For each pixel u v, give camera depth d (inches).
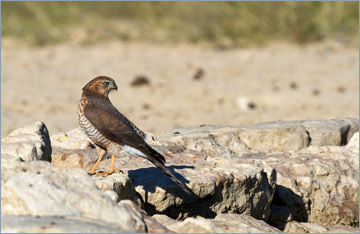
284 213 359.6
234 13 1187.3
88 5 1390.3
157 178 317.7
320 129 458.9
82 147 385.4
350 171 390.9
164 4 1318.9
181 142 410.9
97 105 315.0
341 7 1142.3
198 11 1254.9
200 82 847.7
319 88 800.9
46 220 232.5
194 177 320.8
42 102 708.7
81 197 249.0
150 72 909.2
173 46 1135.0
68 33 1215.6
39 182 250.1
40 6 1305.4
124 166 347.9
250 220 316.2
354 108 688.4
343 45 1105.4
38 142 333.7
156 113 665.6
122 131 305.3
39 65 941.8
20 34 1168.2
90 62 977.5
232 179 328.5
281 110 691.4
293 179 371.2
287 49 1092.5
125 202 268.4
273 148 446.6
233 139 437.4
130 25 1318.9
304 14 1150.3
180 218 319.9
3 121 603.2
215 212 326.3
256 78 871.1
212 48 1113.4
